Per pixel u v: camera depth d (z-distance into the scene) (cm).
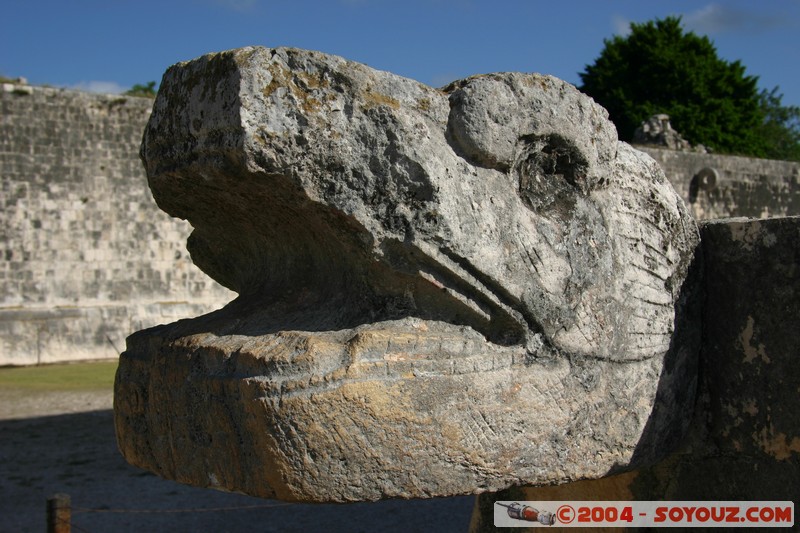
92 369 1180
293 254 262
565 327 243
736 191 1761
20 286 1230
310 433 207
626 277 262
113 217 1290
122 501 564
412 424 214
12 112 1220
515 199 236
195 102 224
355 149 216
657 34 2670
